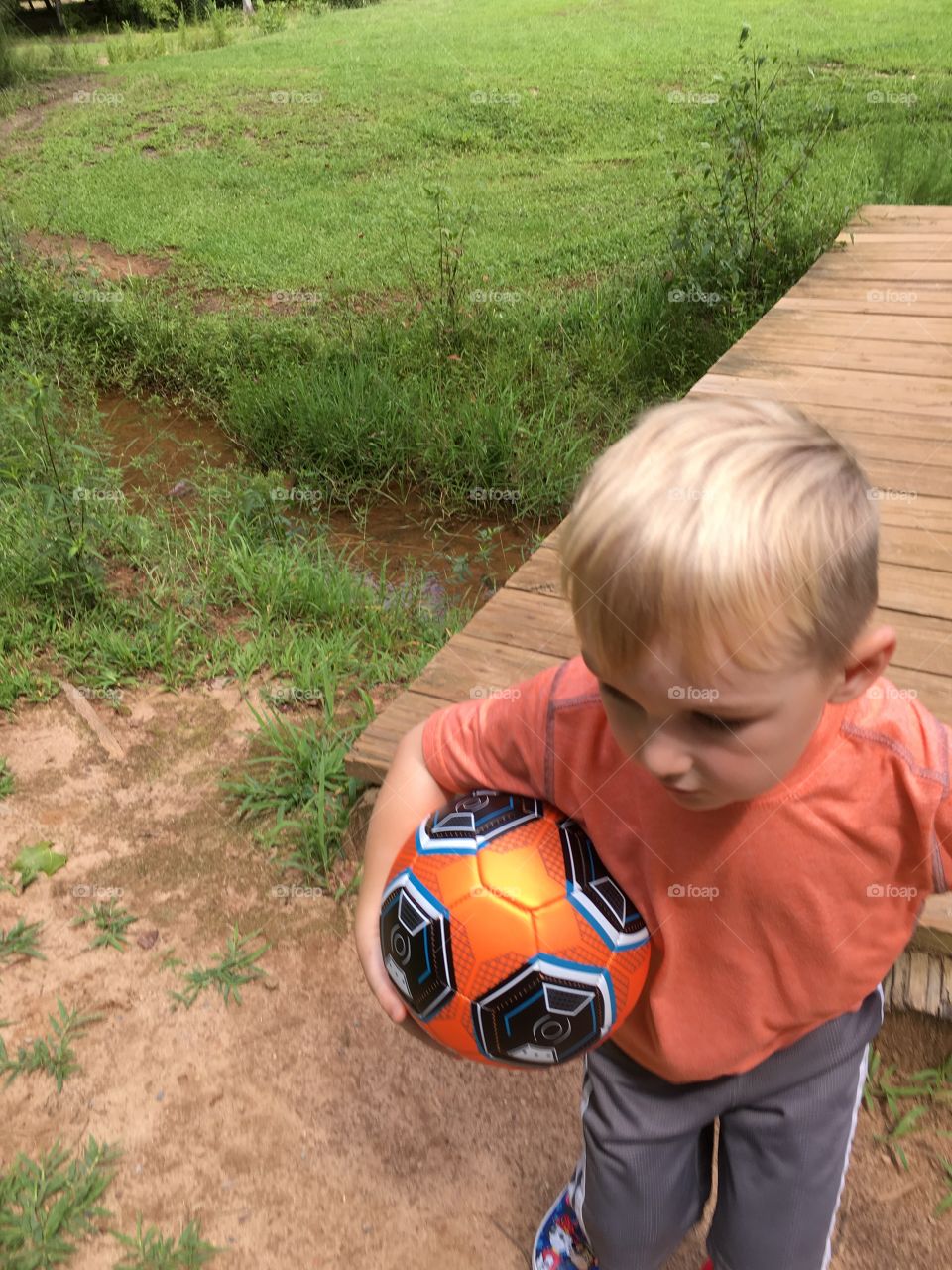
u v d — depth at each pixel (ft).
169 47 64.44
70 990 9.49
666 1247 5.57
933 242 21.21
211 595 15.25
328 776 11.26
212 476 19.74
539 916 4.71
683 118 36.70
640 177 31.99
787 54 41.52
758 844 4.33
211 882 10.50
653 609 3.43
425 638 14.33
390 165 36.42
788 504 3.49
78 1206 7.76
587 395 20.38
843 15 47.80
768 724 3.64
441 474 18.79
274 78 47.93
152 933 10.00
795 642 3.52
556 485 18.20
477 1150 8.02
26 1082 8.73
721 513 3.43
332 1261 7.38
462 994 4.82
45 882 10.62
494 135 37.91
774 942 4.54
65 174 38.50
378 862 5.39
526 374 21.30
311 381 21.27
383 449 19.40
